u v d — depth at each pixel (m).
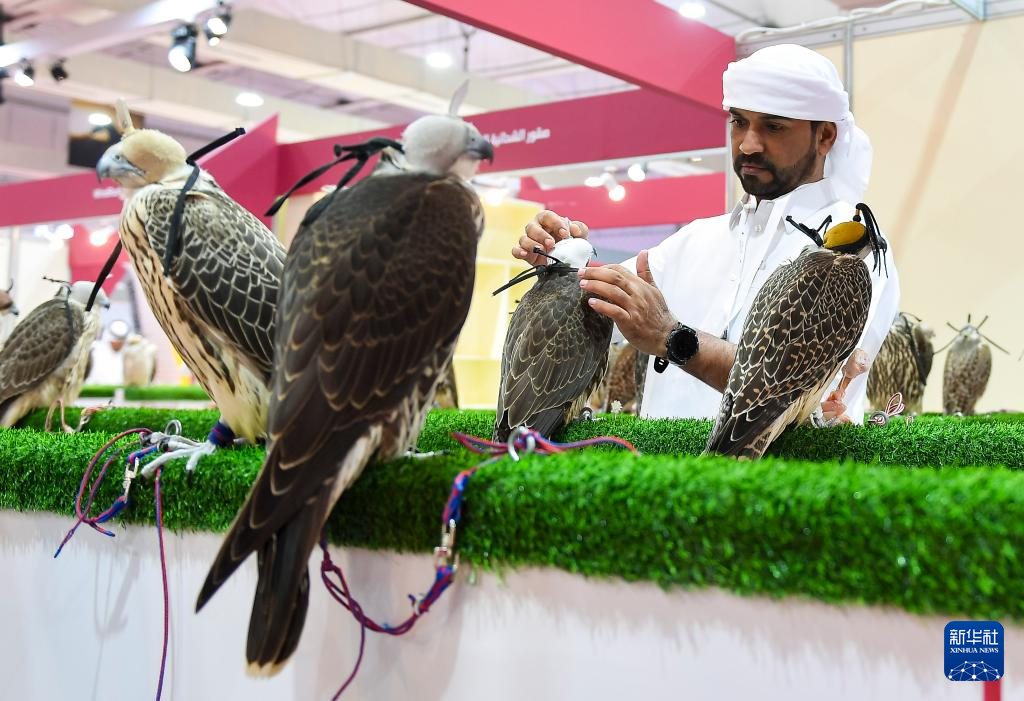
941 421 1.89
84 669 1.28
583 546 0.89
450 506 0.94
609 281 1.46
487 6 3.33
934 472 0.87
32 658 1.34
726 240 2.11
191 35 5.23
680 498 0.84
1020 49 3.71
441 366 1.01
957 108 3.86
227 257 1.23
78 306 2.63
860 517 0.76
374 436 0.95
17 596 1.36
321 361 0.92
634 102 5.63
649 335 1.46
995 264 3.82
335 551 1.07
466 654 0.97
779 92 1.78
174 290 1.23
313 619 1.09
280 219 7.50
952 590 0.73
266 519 0.87
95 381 8.62
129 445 1.25
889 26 4.00
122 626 1.23
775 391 1.25
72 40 5.77
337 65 7.67
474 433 1.86
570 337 1.57
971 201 3.87
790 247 1.95
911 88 3.96
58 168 10.12
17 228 10.03
